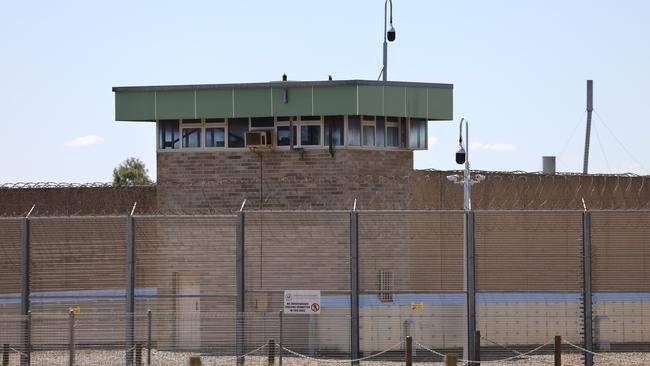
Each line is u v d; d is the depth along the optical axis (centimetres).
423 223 5781
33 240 5584
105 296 5259
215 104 6022
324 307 5556
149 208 6278
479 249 5731
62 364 5056
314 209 5969
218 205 6066
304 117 6006
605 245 5862
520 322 5678
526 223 5881
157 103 6072
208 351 5303
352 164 5975
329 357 5412
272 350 5059
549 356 5462
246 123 6050
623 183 7094
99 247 5641
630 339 5759
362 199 5984
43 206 6278
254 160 6047
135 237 5391
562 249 5844
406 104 6047
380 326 5534
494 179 6619
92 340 5275
